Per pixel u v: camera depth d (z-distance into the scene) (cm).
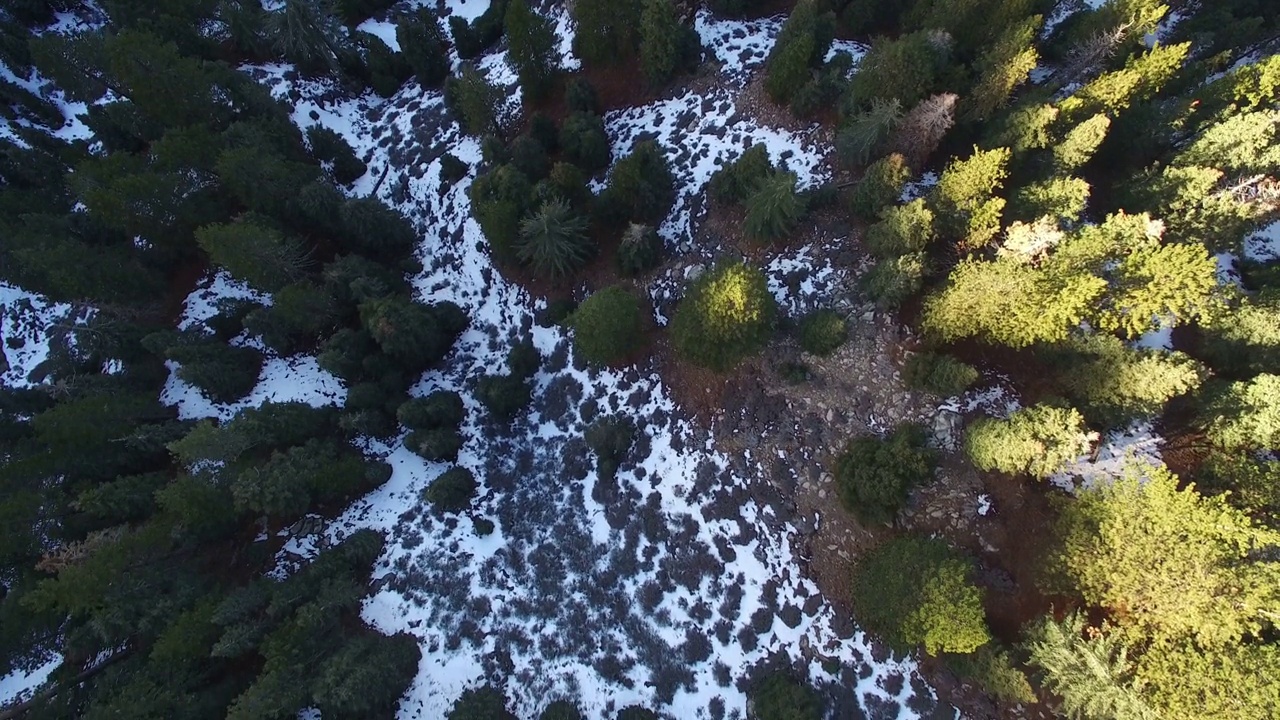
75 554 2902
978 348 3147
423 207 4716
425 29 5297
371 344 3894
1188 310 2794
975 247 3167
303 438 3506
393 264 4484
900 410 3097
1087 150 3125
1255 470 2502
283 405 3459
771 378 3362
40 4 5578
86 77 4781
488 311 4259
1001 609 2755
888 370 3172
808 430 3222
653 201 3888
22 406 3722
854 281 3391
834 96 3903
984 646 2558
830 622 2980
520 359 3903
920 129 3322
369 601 3241
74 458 3228
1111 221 2856
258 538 3341
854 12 4297
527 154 4134
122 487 3144
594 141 4222
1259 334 2709
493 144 4238
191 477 3062
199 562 3209
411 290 4378
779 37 4088
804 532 3128
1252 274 3322
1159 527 2320
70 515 3173
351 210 4006
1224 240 3142
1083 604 2630
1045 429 2592
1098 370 2717
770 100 4172
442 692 3042
